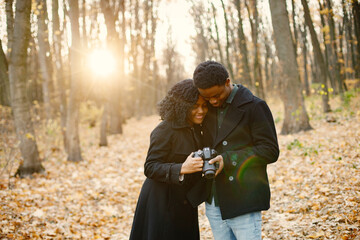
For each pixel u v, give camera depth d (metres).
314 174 4.90
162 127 2.13
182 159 2.14
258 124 1.91
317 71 21.95
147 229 2.19
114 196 5.54
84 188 5.91
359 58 13.12
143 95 28.84
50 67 14.28
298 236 3.11
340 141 6.32
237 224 1.94
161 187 2.21
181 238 2.21
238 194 1.91
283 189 4.73
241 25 17.73
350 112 8.67
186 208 2.22
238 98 1.99
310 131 8.31
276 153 1.88
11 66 6.36
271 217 3.83
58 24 9.76
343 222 3.12
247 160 1.86
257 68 18.33
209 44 25.39
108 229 4.17
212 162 1.84
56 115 14.32
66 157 9.02
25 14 6.23
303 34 18.45
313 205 3.78
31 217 4.10
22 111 6.45
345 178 4.26
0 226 3.56
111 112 14.59
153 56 27.44
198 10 23.08
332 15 11.62
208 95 1.88
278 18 8.84
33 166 6.50
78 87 8.58
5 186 5.35
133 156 9.28
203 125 2.16
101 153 9.78
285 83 8.88
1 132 7.27
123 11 18.78
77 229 4.00
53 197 5.11
